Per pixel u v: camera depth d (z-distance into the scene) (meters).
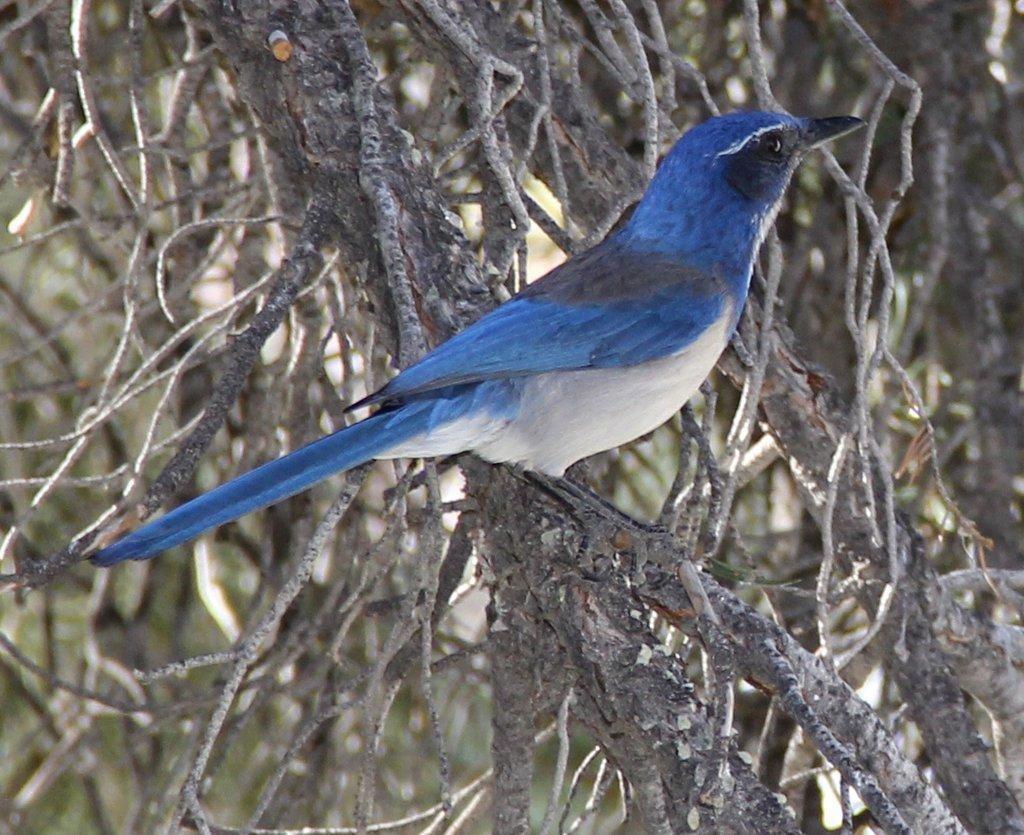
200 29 11.12
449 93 10.78
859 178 9.02
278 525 13.01
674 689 8.01
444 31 9.02
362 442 9.20
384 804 12.54
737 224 10.97
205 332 12.73
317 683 11.55
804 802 11.83
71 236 13.62
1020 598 10.48
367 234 8.71
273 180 10.73
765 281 10.94
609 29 9.95
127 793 13.98
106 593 13.31
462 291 9.05
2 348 14.27
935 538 12.63
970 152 13.66
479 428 9.54
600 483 12.66
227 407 7.77
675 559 8.41
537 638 8.53
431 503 8.10
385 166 8.71
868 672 11.03
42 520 13.74
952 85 12.99
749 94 13.73
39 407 14.02
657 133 8.90
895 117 13.03
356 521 11.91
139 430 13.38
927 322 13.32
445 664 9.34
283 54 8.83
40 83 13.01
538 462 9.78
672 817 8.11
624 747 8.08
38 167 11.43
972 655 10.38
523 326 9.66
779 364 10.34
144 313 11.45
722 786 7.25
